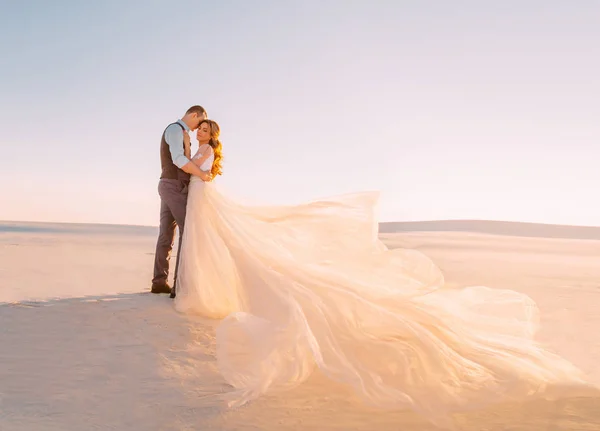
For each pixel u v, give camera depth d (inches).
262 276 190.4
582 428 131.0
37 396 139.3
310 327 167.6
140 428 124.8
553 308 320.8
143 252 741.9
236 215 218.5
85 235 1268.5
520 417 138.0
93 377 153.4
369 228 219.5
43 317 206.4
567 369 170.9
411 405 139.3
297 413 137.7
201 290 220.1
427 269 197.0
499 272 554.3
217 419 131.5
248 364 155.9
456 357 164.2
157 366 164.2
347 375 148.3
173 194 246.1
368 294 182.7
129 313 215.0
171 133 241.9
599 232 2797.7
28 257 606.9
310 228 217.5
